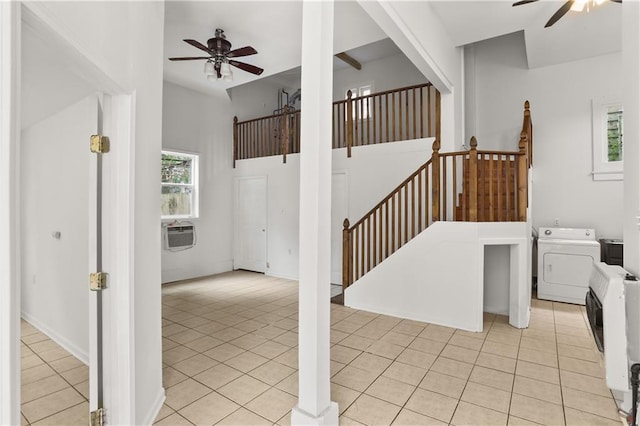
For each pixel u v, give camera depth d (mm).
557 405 2254
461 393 2402
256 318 4086
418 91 6234
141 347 1982
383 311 4254
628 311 1435
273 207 6641
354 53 6551
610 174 4684
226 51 4035
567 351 3102
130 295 1819
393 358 2971
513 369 2758
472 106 5566
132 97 1841
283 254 6508
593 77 4785
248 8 3576
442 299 3828
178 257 6172
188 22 3855
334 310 4402
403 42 3125
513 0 3420
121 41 1705
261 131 7191
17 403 977
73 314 2926
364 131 6898
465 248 3684
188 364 2857
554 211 5070
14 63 963
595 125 4773
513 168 3916
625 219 1642
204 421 2092
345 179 5770
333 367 2797
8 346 946
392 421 2090
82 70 1461
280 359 2961
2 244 941
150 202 2148
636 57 1488
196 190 6457
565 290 4605
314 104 1961
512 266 3795
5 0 938
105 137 1801
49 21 1119
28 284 3701
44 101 2691
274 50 4562
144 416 1999
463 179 3947
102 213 1810
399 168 5180
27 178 3598
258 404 2271
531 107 5207
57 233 3074
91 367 1817
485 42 5527
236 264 7227
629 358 1426
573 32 4062
